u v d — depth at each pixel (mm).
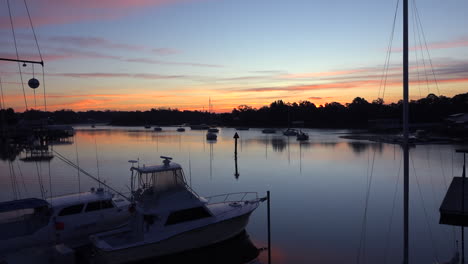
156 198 13148
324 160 44875
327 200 22969
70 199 14680
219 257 14016
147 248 12242
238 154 53344
